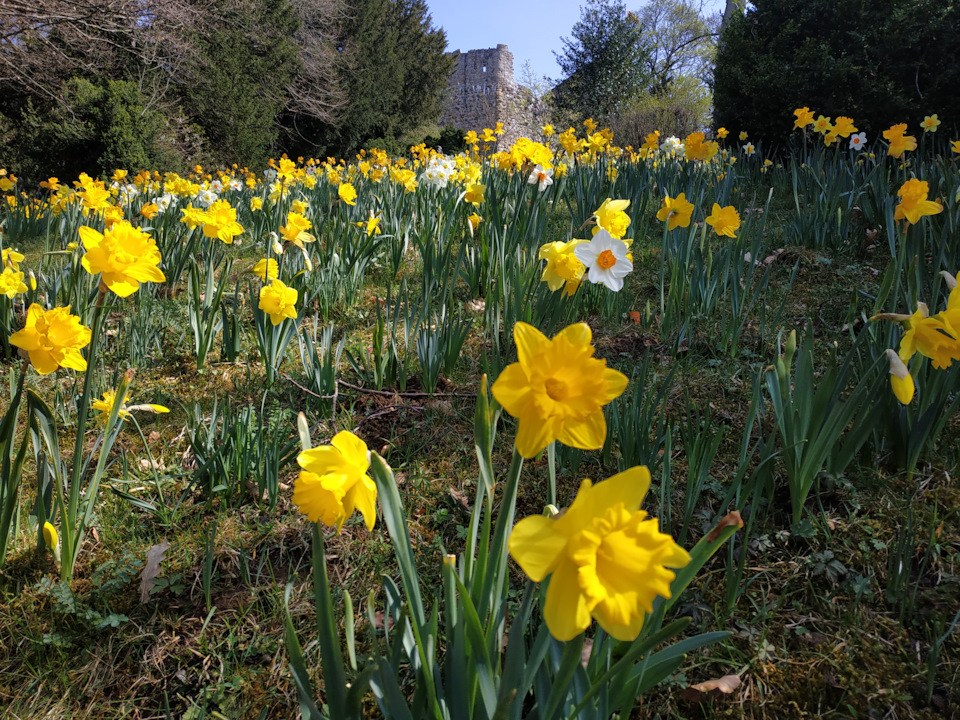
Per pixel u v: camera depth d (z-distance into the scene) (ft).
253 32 63.46
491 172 15.92
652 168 18.62
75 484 5.91
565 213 18.57
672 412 8.50
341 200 16.56
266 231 17.70
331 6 74.69
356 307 13.12
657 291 12.91
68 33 45.96
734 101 26.91
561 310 5.58
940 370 6.57
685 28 96.22
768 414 8.35
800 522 6.41
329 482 3.12
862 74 23.62
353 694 3.16
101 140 48.65
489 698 3.38
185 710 5.14
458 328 9.61
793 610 5.70
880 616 5.58
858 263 12.99
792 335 6.09
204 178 35.27
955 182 13.14
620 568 2.20
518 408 2.45
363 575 6.24
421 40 98.27
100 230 13.44
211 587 6.18
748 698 5.03
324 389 8.89
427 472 7.73
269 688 5.24
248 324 12.44
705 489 7.04
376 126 91.30
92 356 5.63
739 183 20.75
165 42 51.06
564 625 2.22
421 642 3.40
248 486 7.29
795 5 25.29
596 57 83.10
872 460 7.09
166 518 6.85
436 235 13.78
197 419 7.39
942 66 22.45
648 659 4.06
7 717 5.02
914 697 4.93
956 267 9.32
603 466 7.61
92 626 5.78
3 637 5.69
